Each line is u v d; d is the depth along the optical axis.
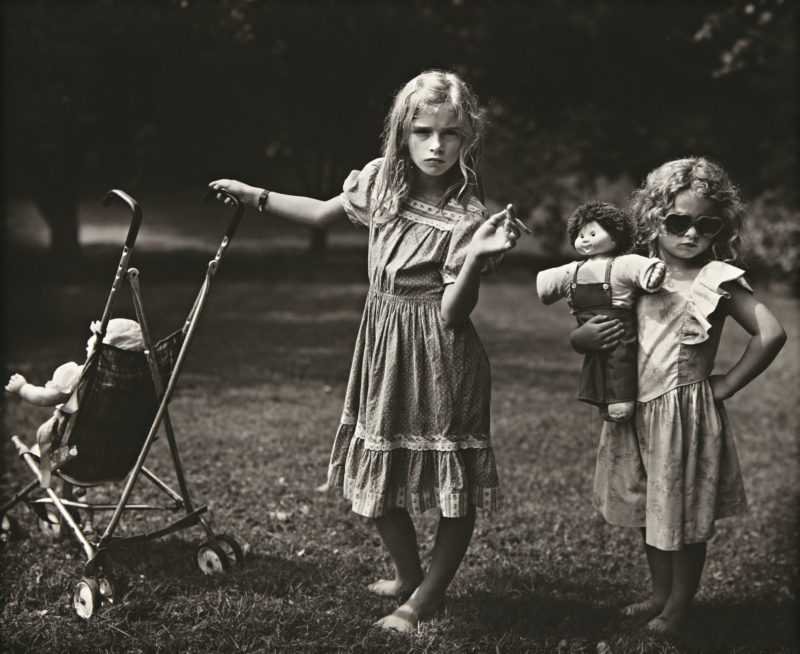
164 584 3.55
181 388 7.64
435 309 3.23
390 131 3.24
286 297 15.12
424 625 3.29
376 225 3.32
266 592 3.55
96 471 3.58
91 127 15.87
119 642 3.11
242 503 4.70
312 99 16.83
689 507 3.24
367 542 4.25
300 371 8.66
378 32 15.96
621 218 3.29
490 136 19.28
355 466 3.35
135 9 13.61
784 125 17.88
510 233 2.95
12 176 18.14
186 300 14.02
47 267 16.52
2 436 5.70
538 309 15.27
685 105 18.12
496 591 3.77
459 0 16.31
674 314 3.25
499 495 3.32
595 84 17.59
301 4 15.37
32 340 9.89
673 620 3.37
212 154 19.23
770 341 3.18
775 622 3.60
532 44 16.48
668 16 14.78
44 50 13.09
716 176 3.24
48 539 4.01
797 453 6.85
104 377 3.44
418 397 3.24
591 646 3.29
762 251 18.00
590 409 7.66
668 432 3.23
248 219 26.64
